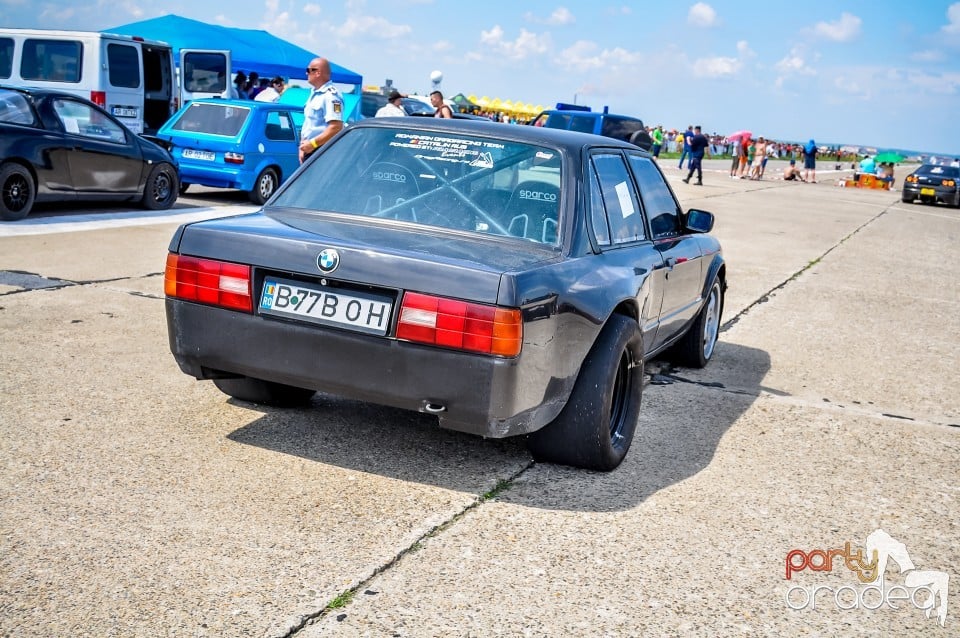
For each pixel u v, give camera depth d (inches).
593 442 144.4
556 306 129.4
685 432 177.5
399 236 139.8
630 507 136.9
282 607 101.3
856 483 157.0
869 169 1432.1
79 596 100.5
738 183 1178.6
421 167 154.1
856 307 344.5
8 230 353.7
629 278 153.3
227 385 165.0
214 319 137.1
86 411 159.9
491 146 155.7
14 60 558.6
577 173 152.6
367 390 129.0
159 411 162.6
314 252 130.0
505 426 126.3
